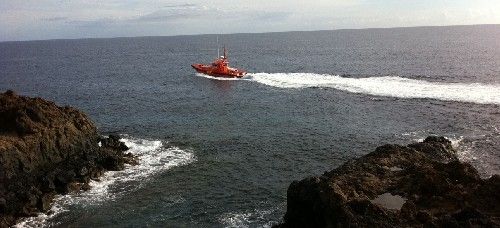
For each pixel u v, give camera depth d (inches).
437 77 3572.8
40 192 1424.7
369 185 1187.3
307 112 2640.3
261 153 1907.0
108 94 3469.5
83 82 4247.0
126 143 2062.0
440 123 2252.7
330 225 1011.3
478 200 1063.6
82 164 1631.4
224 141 2094.0
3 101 1680.6
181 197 1471.5
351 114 2536.9
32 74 5098.4
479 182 1161.4
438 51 6018.7
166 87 3740.2
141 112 2770.7
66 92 3636.8
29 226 1275.8
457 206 1053.2
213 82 3917.3
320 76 3996.1
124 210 1381.6
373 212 1001.5
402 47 7293.3
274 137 2140.7
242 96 3213.6
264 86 3599.9
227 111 2751.0
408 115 2440.9
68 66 6067.9
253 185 1560.0
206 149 1977.1
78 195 1478.8
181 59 6825.8
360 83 3479.3
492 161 1681.8
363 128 2244.1
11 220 1295.5
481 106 2532.0
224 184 1574.8
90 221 1312.7
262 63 5551.2
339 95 3070.9
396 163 1359.5
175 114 2699.3
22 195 1393.9
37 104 1710.1
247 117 2581.2
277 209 1368.1
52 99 3329.2
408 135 2092.8
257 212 1353.3
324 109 2691.9
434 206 1069.1
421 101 2741.1
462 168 1210.6
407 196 1135.0
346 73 4143.7
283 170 1704.0
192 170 1716.3
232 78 4116.6
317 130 2239.2
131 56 7869.1
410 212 1013.2
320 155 1862.7
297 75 4131.4
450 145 1640.0
